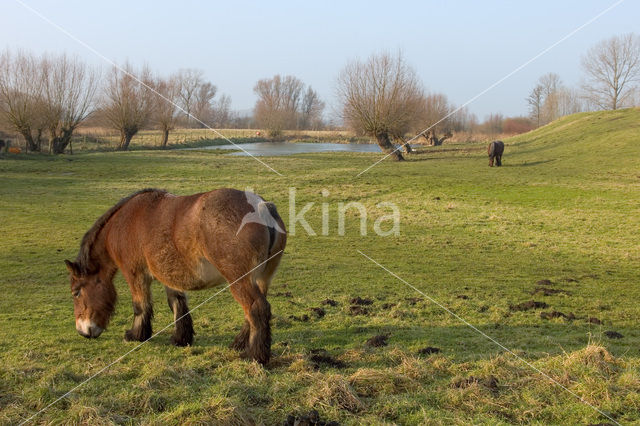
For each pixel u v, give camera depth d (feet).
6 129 145.38
